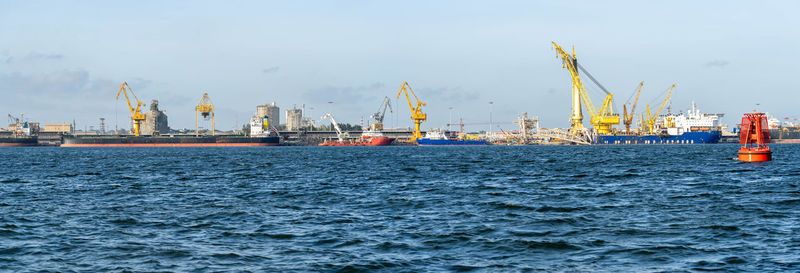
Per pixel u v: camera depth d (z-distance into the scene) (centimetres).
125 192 5806
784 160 10719
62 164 12344
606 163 11131
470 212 4103
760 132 10025
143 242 3167
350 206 4509
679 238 3098
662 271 2491
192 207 4544
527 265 2625
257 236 3306
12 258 2823
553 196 5075
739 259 2642
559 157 15125
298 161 13512
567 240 3097
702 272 2459
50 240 3228
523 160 13162
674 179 6731
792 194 4881
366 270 2575
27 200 5112
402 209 4303
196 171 9412
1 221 3859
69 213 4244
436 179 7181
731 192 5144
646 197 4894
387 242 3105
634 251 2834
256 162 13050
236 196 5344
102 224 3741
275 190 5862
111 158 16225
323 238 3225
